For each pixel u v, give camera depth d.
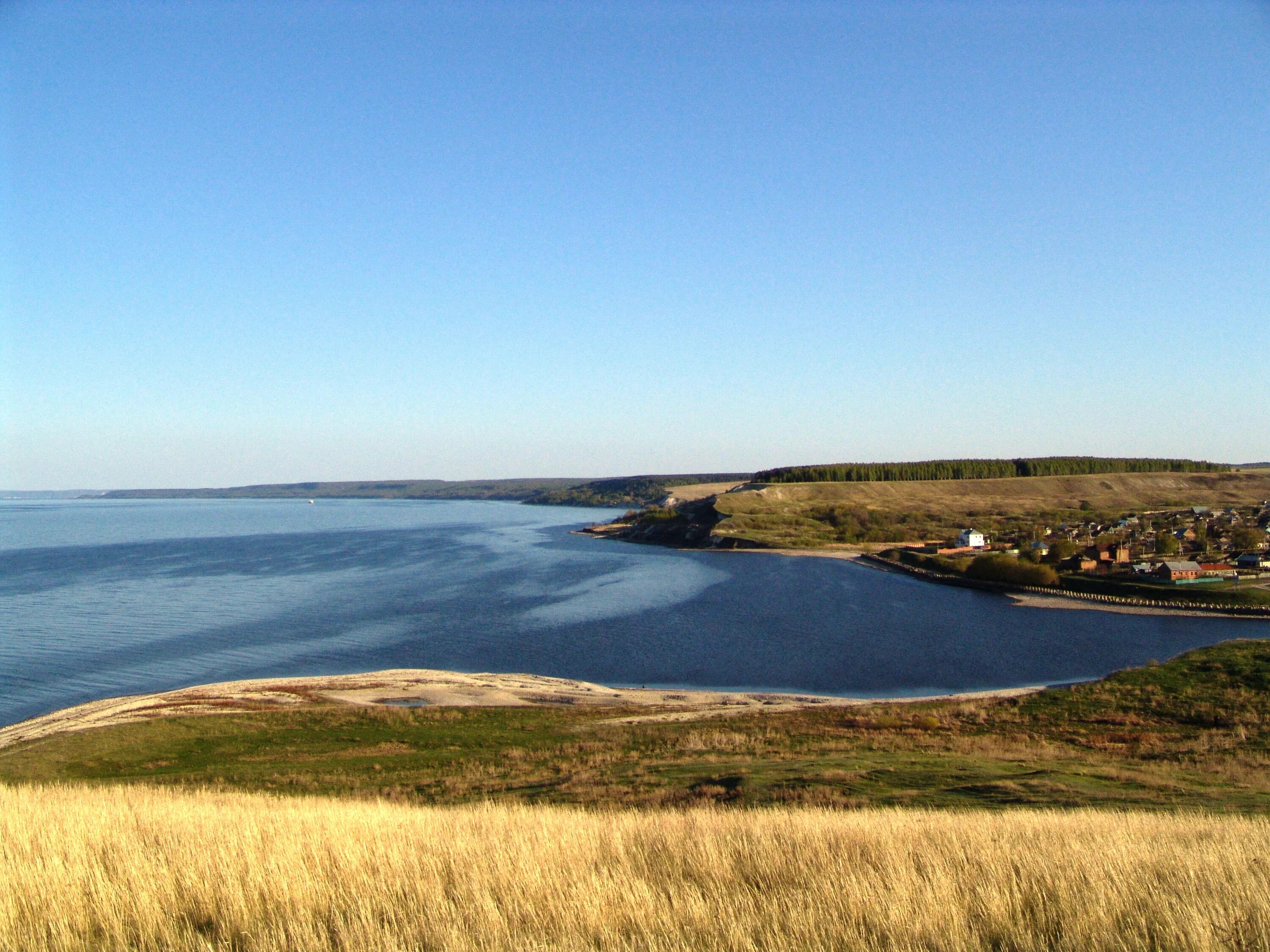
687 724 40.22
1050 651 70.38
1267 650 48.28
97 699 55.12
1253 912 8.46
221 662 66.12
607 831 13.80
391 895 9.66
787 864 11.11
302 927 8.57
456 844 12.38
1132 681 45.19
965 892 9.35
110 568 133.50
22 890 9.62
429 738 38.28
